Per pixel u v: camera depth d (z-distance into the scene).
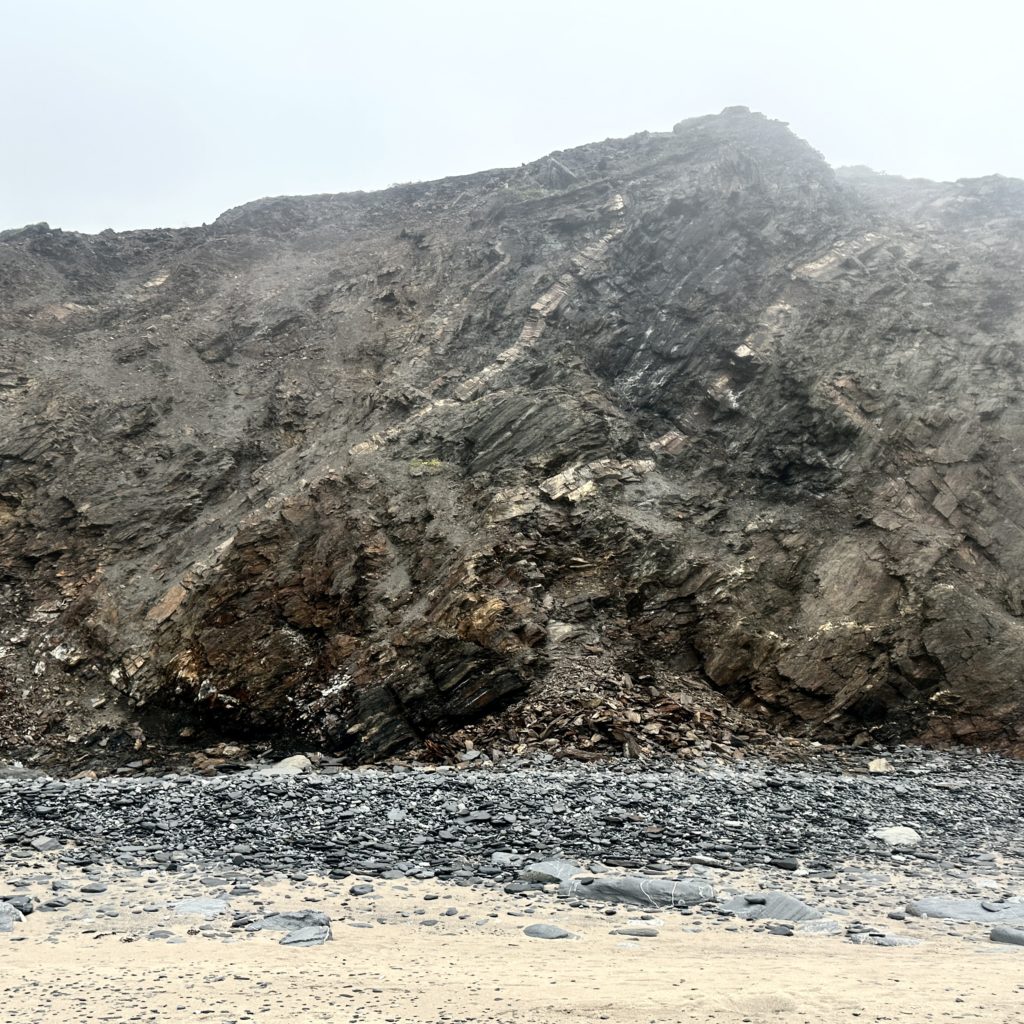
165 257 41.03
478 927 7.67
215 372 32.06
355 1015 5.13
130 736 19.44
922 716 18.50
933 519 21.78
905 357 25.14
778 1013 5.14
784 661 19.50
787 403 25.11
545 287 30.44
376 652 19.84
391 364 29.94
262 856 10.31
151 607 22.42
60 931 7.34
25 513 25.67
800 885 9.49
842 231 30.12
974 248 30.59
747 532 22.45
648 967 6.30
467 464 24.67
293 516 23.33
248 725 19.41
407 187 46.59
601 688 18.55
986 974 6.09
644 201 33.03
